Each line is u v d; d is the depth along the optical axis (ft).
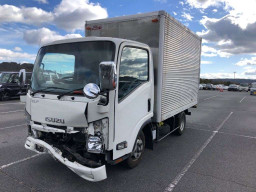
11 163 14.93
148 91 14.24
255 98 86.28
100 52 11.49
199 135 23.85
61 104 10.71
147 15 15.30
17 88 52.90
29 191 11.44
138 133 13.33
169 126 20.94
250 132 25.75
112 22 16.98
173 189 12.10
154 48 15.17
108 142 10.63
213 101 68.69
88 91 9.73
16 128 24.32
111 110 10.62
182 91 20.36
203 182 12.99
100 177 9.98
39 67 13.00
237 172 14.47
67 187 11.96
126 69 12.02
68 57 12.19
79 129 10.51
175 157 16.97
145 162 15.78
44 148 11.53
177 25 17.47
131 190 11.87
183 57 19.70
